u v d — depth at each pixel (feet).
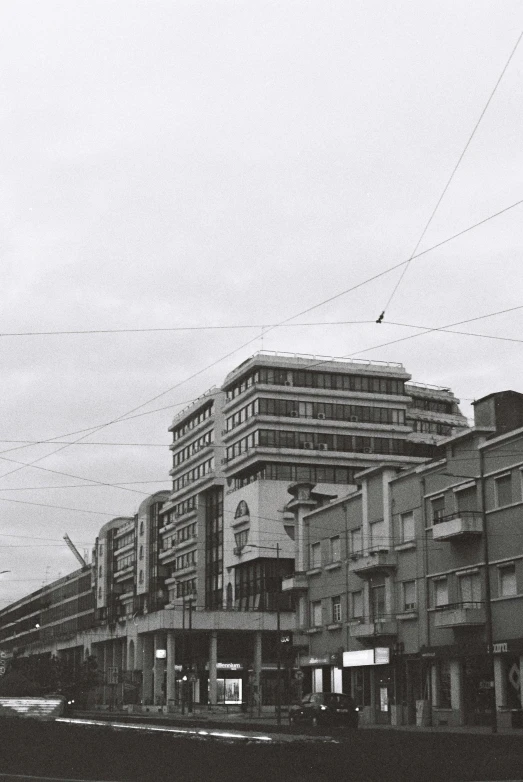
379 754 61.36
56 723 103.45
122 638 373.81
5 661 335.47
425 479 165.48
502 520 144.56
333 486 312.71
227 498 343.05
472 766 56.13
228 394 362.74
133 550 447.01
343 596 189.88
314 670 200.75
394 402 347.56
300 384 337.93
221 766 55.42
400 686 167.94
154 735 81.10
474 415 158.61
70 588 543.80
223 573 345.10
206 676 322.75
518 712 134.00
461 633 150.61
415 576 165.17
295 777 50.34
